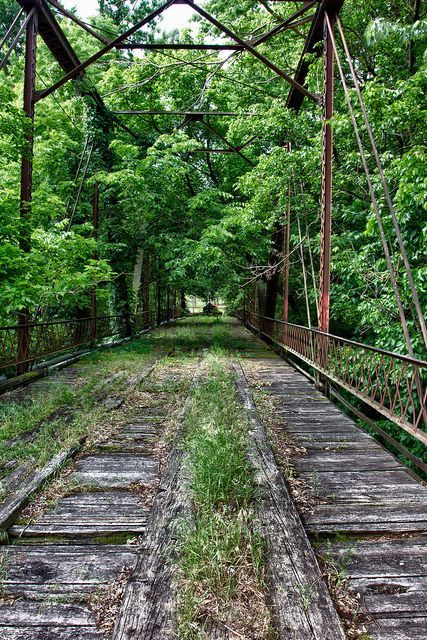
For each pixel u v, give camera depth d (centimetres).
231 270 998
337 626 147
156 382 588
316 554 199
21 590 173
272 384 591
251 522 210
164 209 1033
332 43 552
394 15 714
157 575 172
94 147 1034
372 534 219
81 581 178
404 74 702
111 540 212
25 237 579
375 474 293
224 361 758
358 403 811
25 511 239
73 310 1005
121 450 336
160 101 1260
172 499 239
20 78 1209
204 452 279
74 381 599
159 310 1786
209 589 162
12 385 544
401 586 176
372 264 626
